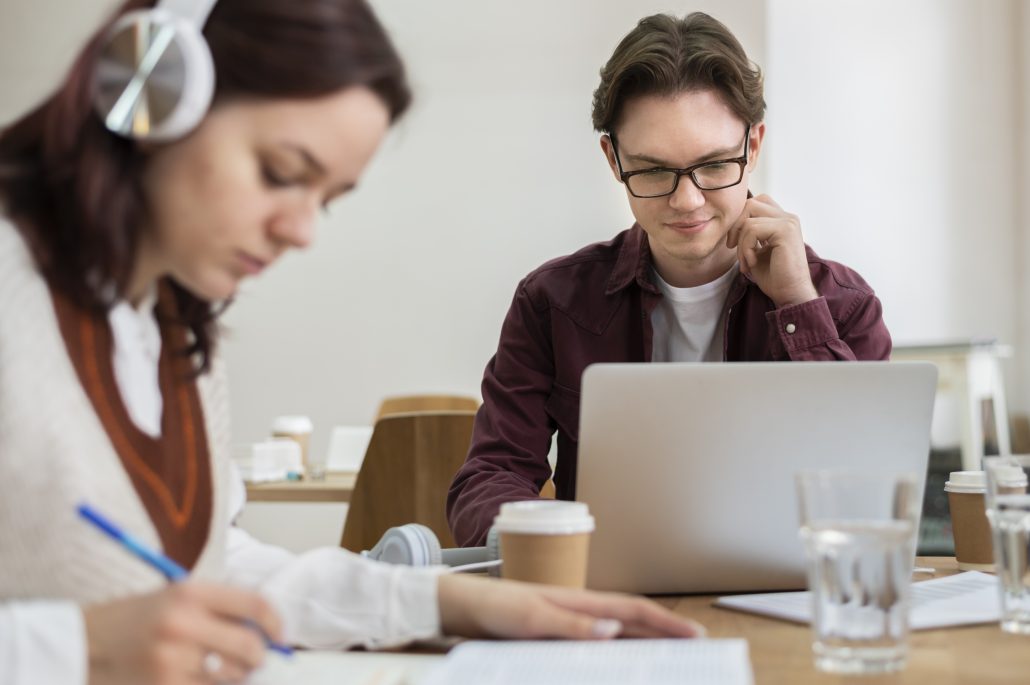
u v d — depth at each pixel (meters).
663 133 1.87
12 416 0.90
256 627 0.83
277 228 0.96
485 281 5.10
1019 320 4.53
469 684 0.85
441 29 5.11
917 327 4.62
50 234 0.96
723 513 1.37
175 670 0.76
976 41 4.57
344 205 5.17
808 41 4.69
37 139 0.97
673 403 1.35
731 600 1.32
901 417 1.37
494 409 2.04
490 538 1.44
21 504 0.90
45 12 5.34
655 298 2.03
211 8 0.94
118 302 0.98
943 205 4.60
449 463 2.76
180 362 1.13
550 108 5.07
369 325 5.16
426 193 5.13
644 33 1.94
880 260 4.64
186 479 1.09
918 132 4.62
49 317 0.95
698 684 0.84
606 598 1.07
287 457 3.46
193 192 0.94
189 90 0.90
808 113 4.69
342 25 0.94
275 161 0.94
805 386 1.36
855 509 0.95
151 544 1.00
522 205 5.08
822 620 0.97
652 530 1.37
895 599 0.95
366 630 1.10
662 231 1.92
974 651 1.04
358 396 5.16
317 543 5.24
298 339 5.19
